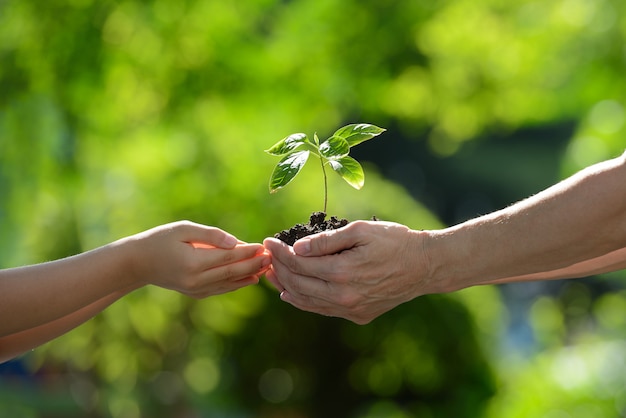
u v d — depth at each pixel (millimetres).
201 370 6848
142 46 6316
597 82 7059
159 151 6926
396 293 2432
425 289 2436
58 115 6238
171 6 6266
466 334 6578
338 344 6578
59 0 6004
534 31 7137
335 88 7555
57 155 6227
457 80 7719
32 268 2254
